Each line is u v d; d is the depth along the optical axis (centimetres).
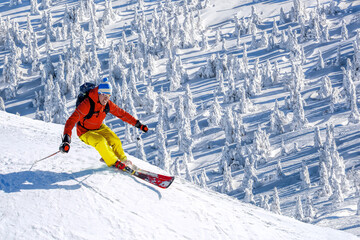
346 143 6231
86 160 569
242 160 6462
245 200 4981
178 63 11212
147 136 8612
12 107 11919
